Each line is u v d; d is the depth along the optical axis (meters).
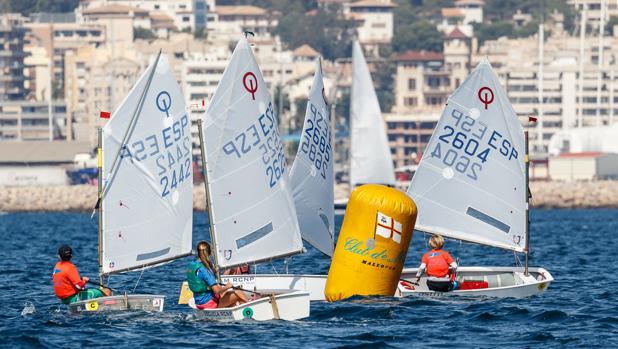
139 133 124.88
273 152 127.81
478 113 144.00
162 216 126.31
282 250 128.62
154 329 112.06
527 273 141.50
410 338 108.38
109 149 123.62
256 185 126.44
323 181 155.62
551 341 107.12
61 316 121.69
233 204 125.00
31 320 119.50
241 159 125.50
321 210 155.50
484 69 143.50
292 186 152.38
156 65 125.25
